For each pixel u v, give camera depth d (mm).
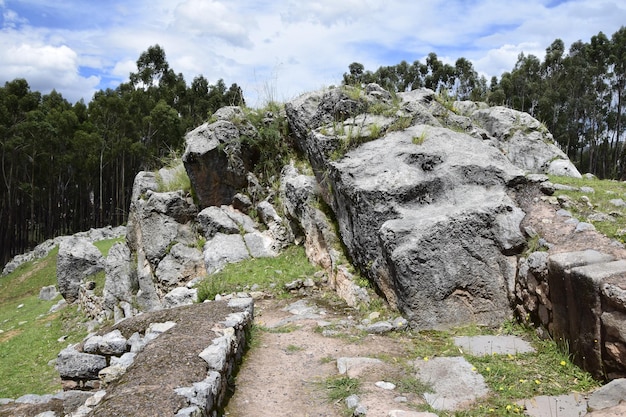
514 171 7988
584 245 6074
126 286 13688
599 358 4816
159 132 41250
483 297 6715
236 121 12375
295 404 4902
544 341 5793
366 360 5695
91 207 48656
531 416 4320
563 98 40938
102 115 43375
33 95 42125
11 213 39406
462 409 4520
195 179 12078
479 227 6895
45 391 10164
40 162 41750
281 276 9633
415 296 6695
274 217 11328
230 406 4844
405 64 41344
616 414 4008
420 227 6934
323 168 9422
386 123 9484
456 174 7922
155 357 4926
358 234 8109
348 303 8273
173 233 12109
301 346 6430
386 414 4406
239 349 6066
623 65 43031
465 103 12914
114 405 3939
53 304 19125
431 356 5758
